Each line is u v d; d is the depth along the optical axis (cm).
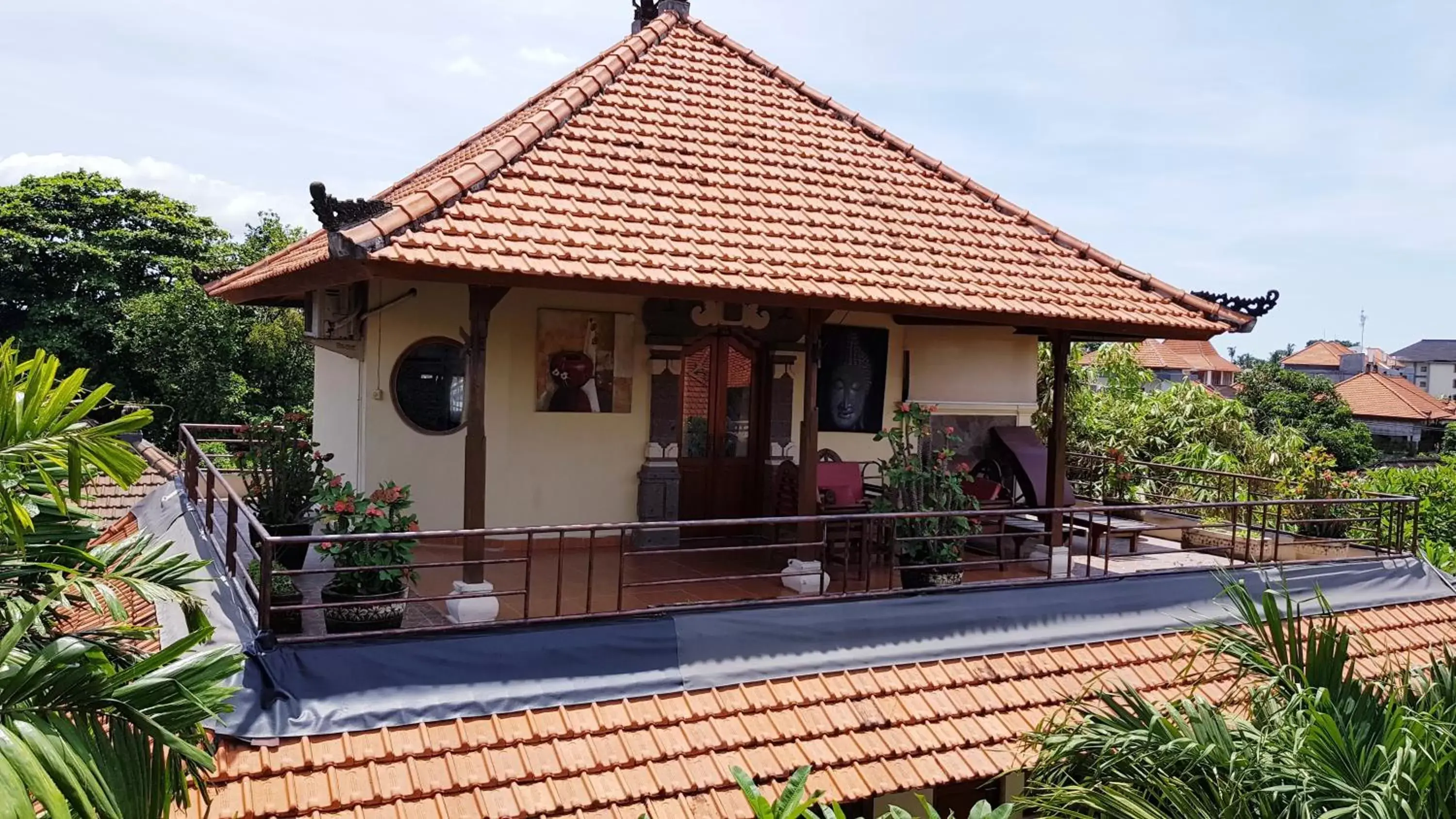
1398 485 2156
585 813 615
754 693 733
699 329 1081
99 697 419
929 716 761
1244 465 2062
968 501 961
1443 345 9881
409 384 977
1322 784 525
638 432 1069
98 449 477
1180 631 930
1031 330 1260
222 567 802
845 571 835
